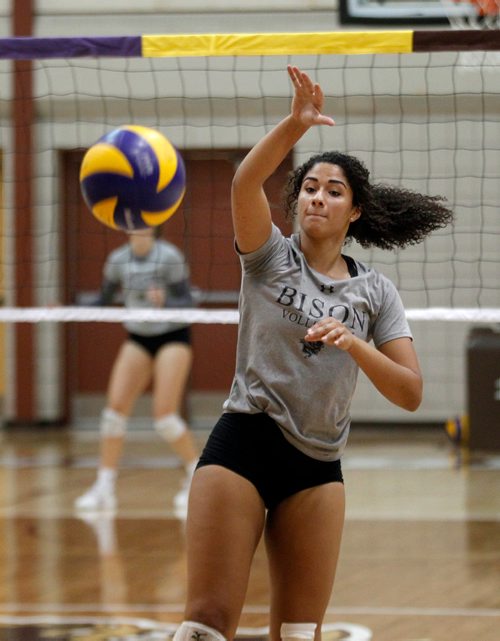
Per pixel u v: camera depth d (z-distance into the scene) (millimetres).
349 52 12281
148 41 12672
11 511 21062
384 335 9188
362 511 21016
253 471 8750
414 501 21938
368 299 9109
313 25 30750
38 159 31297
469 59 17750
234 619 8453
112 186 11469
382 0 29906
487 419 27156
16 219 31453
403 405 8883
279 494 8859
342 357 8875
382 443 29828
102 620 13492
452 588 15250
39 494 22969
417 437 30766
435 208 9914
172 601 14461
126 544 18047
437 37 12133
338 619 13680
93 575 15953
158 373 21250
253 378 8930
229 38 12492
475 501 21828
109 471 21594
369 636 12875
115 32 31406
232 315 15500
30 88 30938
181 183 11812
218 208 29969
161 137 11836
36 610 13984
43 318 16188
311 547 8812
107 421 21453
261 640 12617
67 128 31078
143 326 21156
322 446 8867
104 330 33281
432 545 18031
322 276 9047
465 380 28938
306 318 8812
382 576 16000
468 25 20750
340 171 9094
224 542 8508
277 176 25609
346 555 17422
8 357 32750
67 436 31641
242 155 29906
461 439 28109
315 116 8562
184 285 21453
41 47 12727
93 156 11578
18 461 27422
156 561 16812
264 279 8953
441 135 29047
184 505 21328
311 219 9000
